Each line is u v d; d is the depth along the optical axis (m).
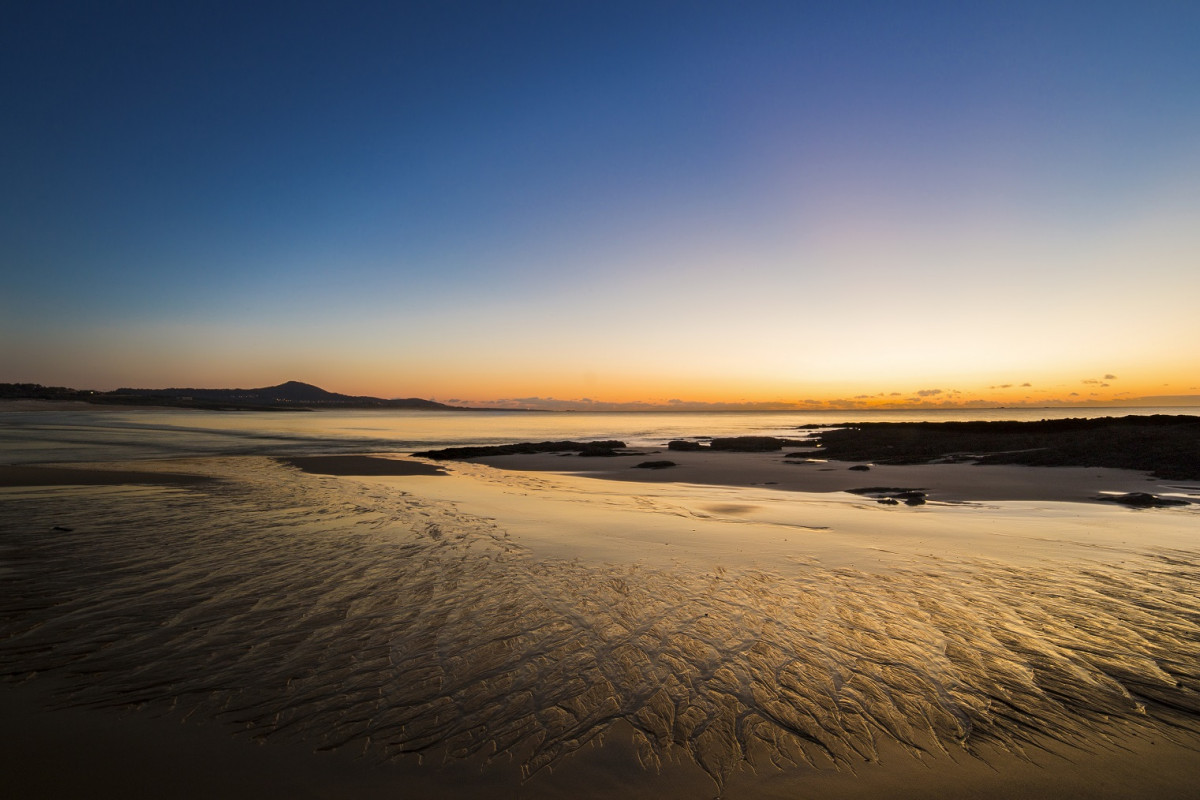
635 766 3.23
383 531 9.62
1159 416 34.31
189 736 3.45
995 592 6.38
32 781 3.00
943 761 3.32
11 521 9.80
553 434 63.66
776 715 3.77
